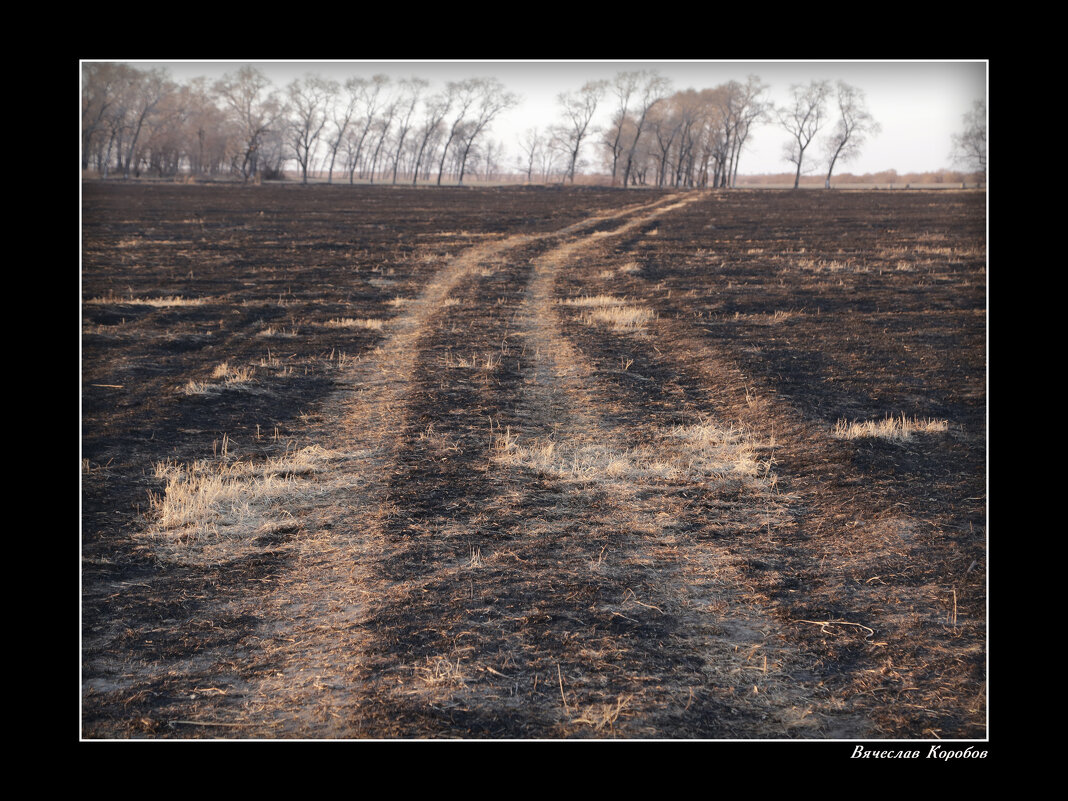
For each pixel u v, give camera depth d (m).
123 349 14.37
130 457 8.77
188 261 26.73
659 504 7.64
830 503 7.58
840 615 5.48
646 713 4.39
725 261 27.89
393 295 21.36
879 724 4.35
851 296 20.42
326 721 4.30
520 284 23.22
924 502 7.41
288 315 18.14
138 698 4.50
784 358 13.84
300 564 6.25
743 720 4.38
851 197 66.12
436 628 5.24
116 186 67.81
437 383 12.16
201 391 11.49
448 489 7.87
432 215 48.00
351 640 5.10
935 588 5.79
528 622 5.34
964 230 36.25
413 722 4.27
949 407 10.88
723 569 6.24
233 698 4.52
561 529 6.99
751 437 9.76
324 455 8.95
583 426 10.27
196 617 5.43
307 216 45.88
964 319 17.30
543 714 4.37
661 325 16.92
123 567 6.14
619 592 5.80
